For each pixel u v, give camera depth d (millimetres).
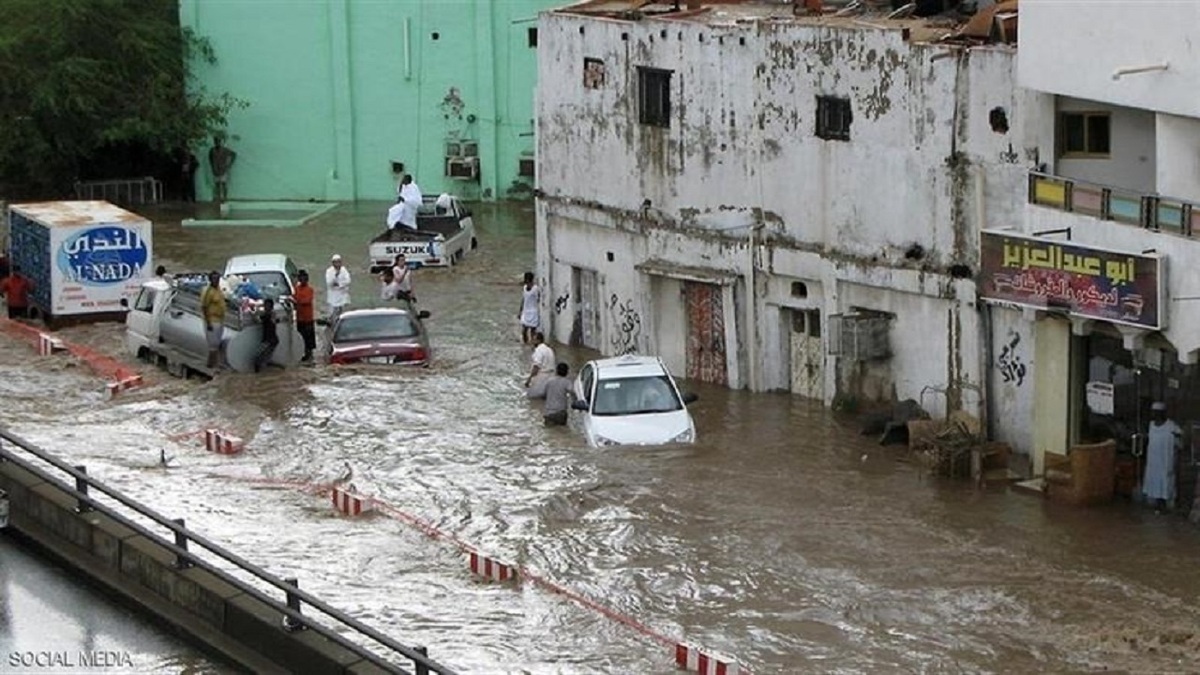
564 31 55812
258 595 32594
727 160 50938
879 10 52656
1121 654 32344
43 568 37094
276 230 76250
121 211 61562
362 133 81938
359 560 36969
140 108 80562
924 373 46812
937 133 45719
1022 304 41812
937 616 34156
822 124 48531
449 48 80938
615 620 33969
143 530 35219
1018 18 43625
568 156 56281
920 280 46281
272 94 81750
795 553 37531
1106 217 40531
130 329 55656
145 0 82188
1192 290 38406
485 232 75625
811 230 49188
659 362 47562
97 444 45094
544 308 57969
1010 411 44594
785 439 46000
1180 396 39781
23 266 61375
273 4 81062
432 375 52656
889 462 44094
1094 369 41531
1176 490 40062
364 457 44312
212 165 81938
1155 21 39781
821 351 49781
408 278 61031
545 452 44688
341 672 30797
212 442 44625
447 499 41062
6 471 39000
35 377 52438
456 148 81562
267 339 52969
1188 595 35156
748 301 50844
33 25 80750
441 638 33094
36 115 80625
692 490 41719
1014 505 40781
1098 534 38719
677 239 52438
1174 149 40312
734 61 50344
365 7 80938
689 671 31578
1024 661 32125
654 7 55531
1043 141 43625
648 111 52969
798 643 32969
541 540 38406
